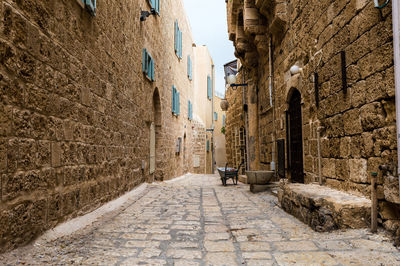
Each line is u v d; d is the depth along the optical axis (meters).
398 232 3.00
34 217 3.14
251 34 9.80
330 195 4.04
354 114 4.02
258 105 11.38
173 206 5.83
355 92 3.99
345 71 4.29
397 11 3.00
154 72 10.97
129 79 7.66
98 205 5.19
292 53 6.91
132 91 7.98
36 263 2.60
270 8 7.89
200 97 27.56
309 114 5.87
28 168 3.04
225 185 10.11
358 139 3.94
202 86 27.72
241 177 12.09
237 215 4.92
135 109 8.32
